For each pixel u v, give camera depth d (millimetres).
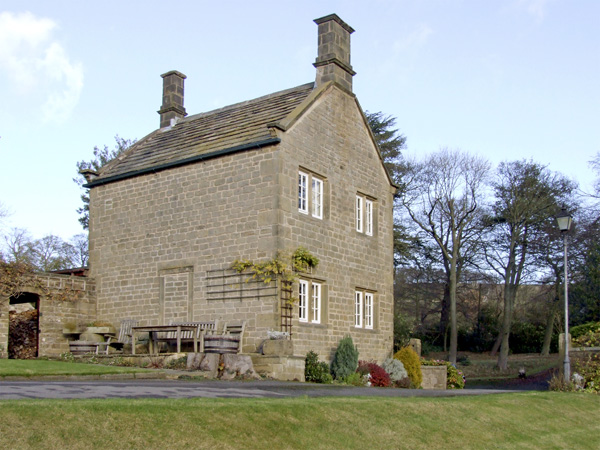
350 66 23547
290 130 20266
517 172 42281
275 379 17578
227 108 25312
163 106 27109
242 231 20062
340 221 22188
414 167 43281
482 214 42656
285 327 19125
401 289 48938
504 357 41562
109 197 23672
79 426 7664
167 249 21766
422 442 10344
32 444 7074
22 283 21625
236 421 8930
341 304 21734
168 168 22125
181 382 14133
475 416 12469
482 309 51562
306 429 9430
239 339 18672
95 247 23750
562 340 22703
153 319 21719
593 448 12680
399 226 43688
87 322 23172
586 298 34750
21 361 17219
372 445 9648
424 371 23797
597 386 20047
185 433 8188
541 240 41500
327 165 21844
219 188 20797
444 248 42688
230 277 20062
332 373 20359
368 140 24328
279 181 19578
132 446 7562
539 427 13078
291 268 19688
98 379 14766
